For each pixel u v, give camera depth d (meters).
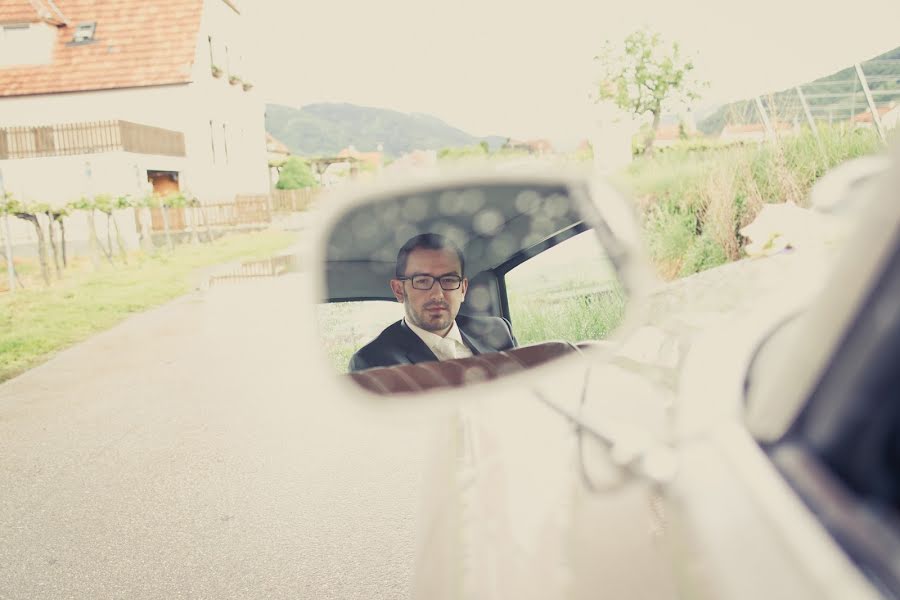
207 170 29.73
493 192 1.53
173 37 28.19
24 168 22.73
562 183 1.47
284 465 4.27
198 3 29.05
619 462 0.96
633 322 1.34
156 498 3.92
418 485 3.85
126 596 2.93
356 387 1.47
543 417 1.43
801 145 7.56
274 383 6.16
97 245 17.53
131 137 23.19
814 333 0.69
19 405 6.18
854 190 0.68
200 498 3.88
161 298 12.38
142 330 9.51
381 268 1.54
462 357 1.56
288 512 3.61
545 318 1.48
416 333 1.54
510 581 1.26
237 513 3.65
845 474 0.67
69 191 22.78
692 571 0.81
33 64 27.66
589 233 1.41
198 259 18.55
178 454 4.61
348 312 1.50
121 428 5.29
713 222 7.18
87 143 22.64
